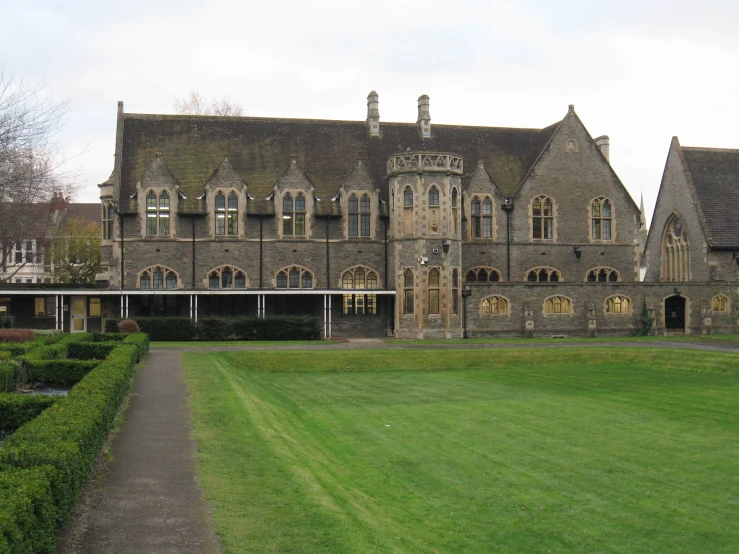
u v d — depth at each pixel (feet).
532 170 162.30
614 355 113.91
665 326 155.12
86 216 272.72
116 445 47.24
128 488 37.76
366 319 153.17
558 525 40.83
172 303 148.66
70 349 94.48
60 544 29.81
